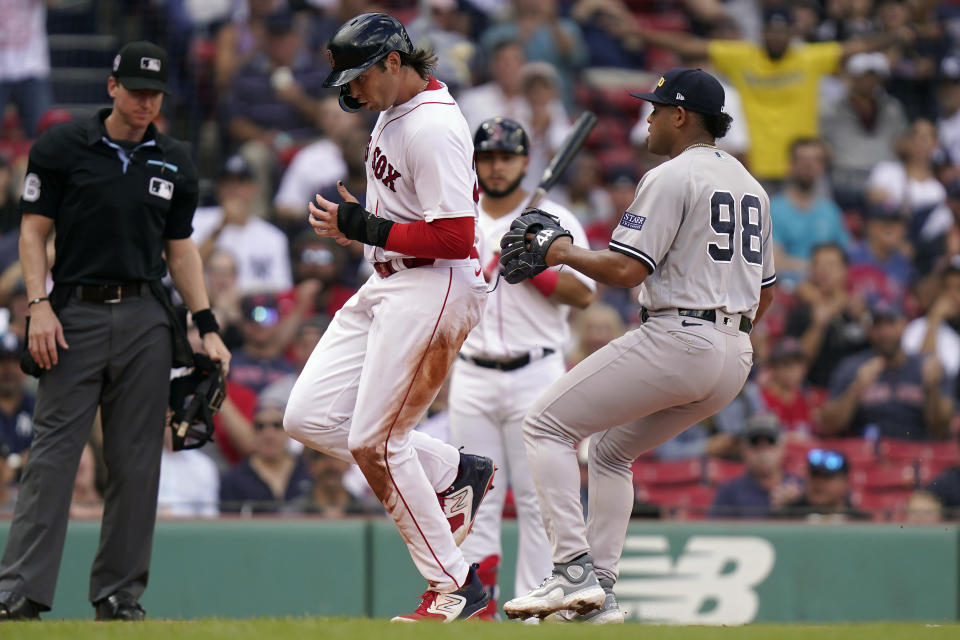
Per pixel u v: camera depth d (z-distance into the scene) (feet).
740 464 87.45
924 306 102.53
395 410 43.04
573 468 44.83
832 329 97.04
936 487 90.07
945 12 121.60
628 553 77.05
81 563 72.13
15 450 80.74
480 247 59.88
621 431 46.26
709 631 37.47
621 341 44.21
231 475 80.79
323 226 42.83
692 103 44.78
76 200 49.80
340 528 75.41
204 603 74.08
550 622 42.39
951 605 78.07
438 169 41.37
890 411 93.20
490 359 58.85
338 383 44.91
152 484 51.31
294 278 95.61
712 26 123.34
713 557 77.36
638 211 43.24
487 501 59.16
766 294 47.50
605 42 121.29
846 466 82.69
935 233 109.40
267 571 74.69
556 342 59.88
